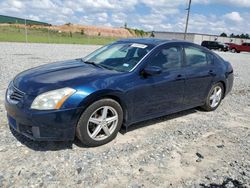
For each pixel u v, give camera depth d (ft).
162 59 14.70
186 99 16.46
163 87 14.39
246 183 10.27
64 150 11.77
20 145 11.93
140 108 13.66
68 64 14.61
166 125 15.81
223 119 17.85
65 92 10.95
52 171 10.14
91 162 10.97
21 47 64.54
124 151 12.12
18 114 10.98
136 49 14.84
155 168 10.91
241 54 113.70
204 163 11.60
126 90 12.57
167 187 9.71
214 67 18.33
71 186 9.36
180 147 12.99
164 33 185.47
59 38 132.98
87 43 110.83
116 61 14.49
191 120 17.08
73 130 11.29
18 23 227.81
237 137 14.79
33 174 9.87
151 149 12.53
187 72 15.89
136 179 10.06
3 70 29.43
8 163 10.50
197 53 17.25
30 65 34.53
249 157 12.43
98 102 11.73
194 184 10.00
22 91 11.22
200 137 14.39
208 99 18.49
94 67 13.92
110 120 12.49
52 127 10.82
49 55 48.65
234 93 26.30
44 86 11.14
